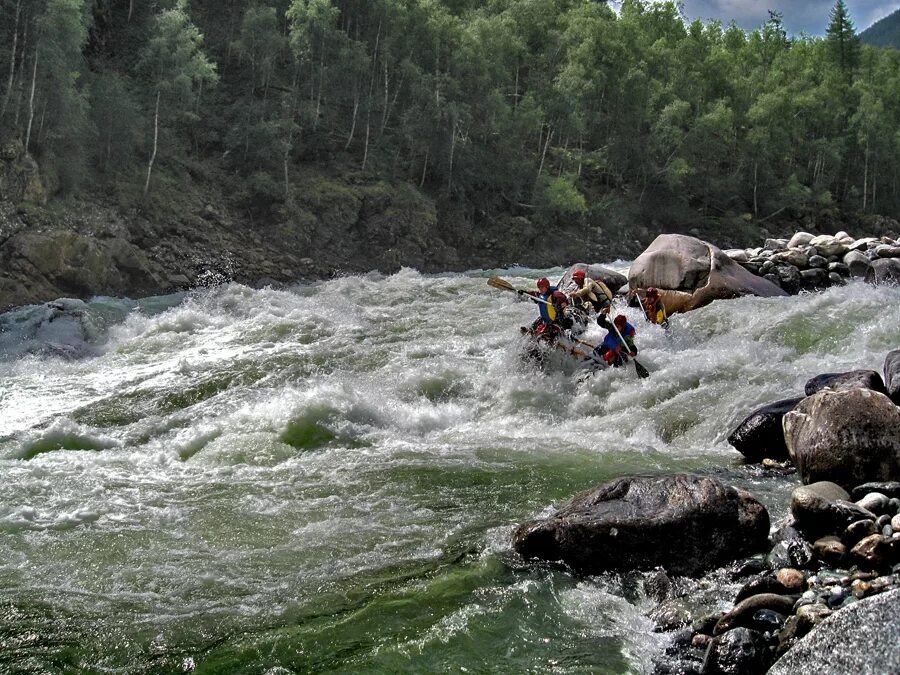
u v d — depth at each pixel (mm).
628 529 4672
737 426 7176
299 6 31125
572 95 39844
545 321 10125
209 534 5238
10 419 8398
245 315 14688
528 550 4859
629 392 8805
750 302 12172
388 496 6000
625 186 44219
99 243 19859
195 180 26766
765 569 4414
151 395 9320
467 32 36688
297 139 31344
